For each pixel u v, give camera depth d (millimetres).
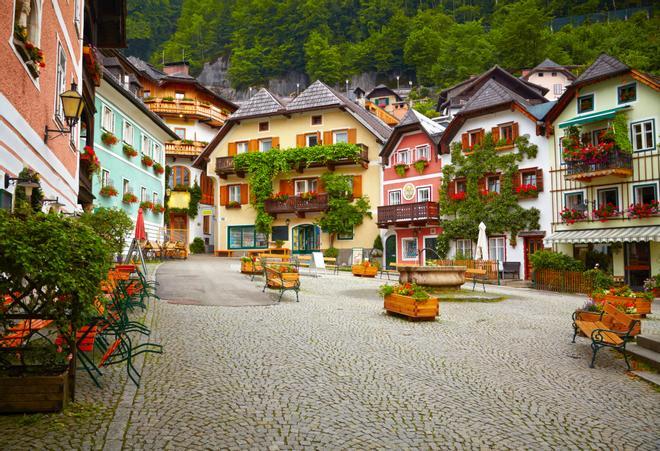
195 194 46406
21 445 4691
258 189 41500
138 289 13250
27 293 5500
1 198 8266
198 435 5203
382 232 37625
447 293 19281
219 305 14352
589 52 82250
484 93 32375
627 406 6793
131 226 19219
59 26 12102
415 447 5164
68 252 5453
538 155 29953
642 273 25844
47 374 5742
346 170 40062
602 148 26297
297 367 8094
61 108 12617
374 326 12086
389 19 108000
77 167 15938
